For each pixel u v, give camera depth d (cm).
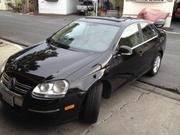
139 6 1603
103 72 354
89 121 353
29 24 1432
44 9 2288
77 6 2131
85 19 484
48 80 307
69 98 307
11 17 1820
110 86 386
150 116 396
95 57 371
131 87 511
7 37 974
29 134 326
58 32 482
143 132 351
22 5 2409
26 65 342
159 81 554
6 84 335
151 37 537
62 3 2178
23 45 840
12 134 324
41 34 1086
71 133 335
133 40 454
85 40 423
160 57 609
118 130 351
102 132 343
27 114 307
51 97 299
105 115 389
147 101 449
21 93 312
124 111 406
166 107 430
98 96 343
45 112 299
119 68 401
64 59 359
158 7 1545
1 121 349
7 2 2720
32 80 312
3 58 650
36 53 386
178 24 1689
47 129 339
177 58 765
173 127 368
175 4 1764
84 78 325
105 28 438
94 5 2084
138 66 476
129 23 462
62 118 311
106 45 402
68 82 310
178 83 547
